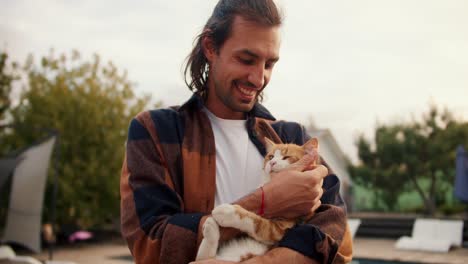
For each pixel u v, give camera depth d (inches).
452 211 891.4
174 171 62.9
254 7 62.3
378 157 890.7
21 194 429.4
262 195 58.2
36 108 612.4
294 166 66.2
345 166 964.0
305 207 58.9
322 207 63.5
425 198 869.2
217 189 64.9
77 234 595.5
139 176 60.9
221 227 58.9
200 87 72.1
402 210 979.3
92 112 614.9
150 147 63.3
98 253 513.3
